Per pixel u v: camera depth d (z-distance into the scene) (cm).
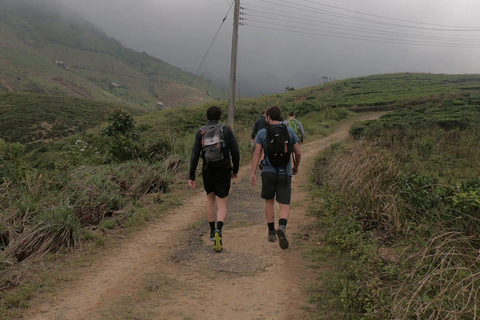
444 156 1095
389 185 539
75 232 515
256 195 782
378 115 3388
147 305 345
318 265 417
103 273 421
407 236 449
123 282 396
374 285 330
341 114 3291
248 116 3256
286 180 466
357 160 615
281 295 357
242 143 1441
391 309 287
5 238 511
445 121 1916
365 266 384
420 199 490
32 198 652
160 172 880
